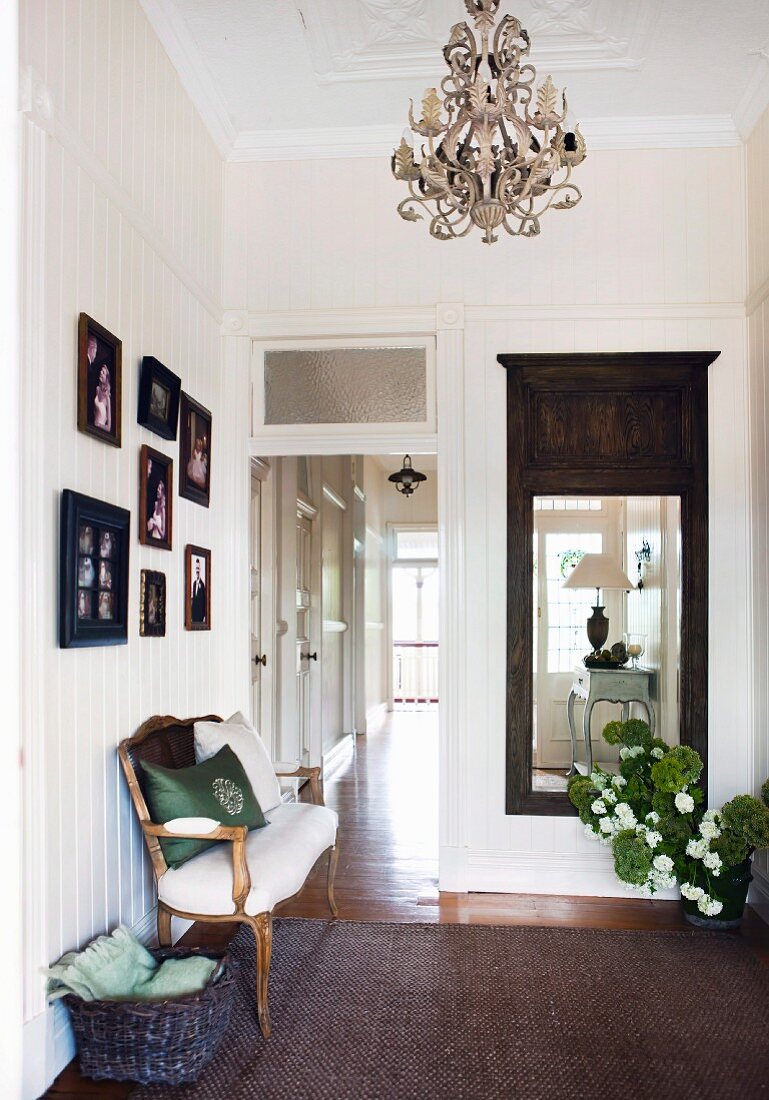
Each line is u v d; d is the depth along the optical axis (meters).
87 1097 2.27
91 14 2.71
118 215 2.92
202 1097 2.28
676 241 4.12
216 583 4.07
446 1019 2.72
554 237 4.16
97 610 2.65
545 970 3.09
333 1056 2.49
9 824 1.70
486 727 4.06
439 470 4.12
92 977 2.37
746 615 4.00
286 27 3.45
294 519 5.71
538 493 4.09
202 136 3.94
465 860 3.99
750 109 3.90
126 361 2.97
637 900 3.89
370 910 3.70
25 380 2.23
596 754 4.07
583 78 3.79
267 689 5.18
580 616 4.12
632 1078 2.39
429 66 3.71
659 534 4.09
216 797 2.92
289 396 4.28
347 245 4.23
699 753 3.96
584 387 4.07
